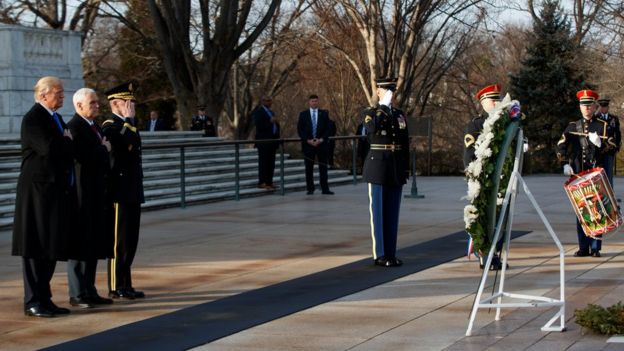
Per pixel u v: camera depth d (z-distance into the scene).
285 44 45.53
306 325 8.54
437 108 56.88
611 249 13.14
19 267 12.20
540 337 7.83
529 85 37.94
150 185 20.25
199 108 29.59
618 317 7.86
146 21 45.69
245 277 11.23
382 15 38.66
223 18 33.03
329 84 50.69
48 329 8.56
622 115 39.44
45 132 8.84
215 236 15.09
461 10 39.12
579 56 38.06
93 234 9.32
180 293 10.25
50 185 8.91
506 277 10.93
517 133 8.39
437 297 9.79
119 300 9.88
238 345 7.82
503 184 8.45
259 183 23.09
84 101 9.33
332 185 25.33
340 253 13.10
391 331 8.24
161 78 48.22
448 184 25.67
